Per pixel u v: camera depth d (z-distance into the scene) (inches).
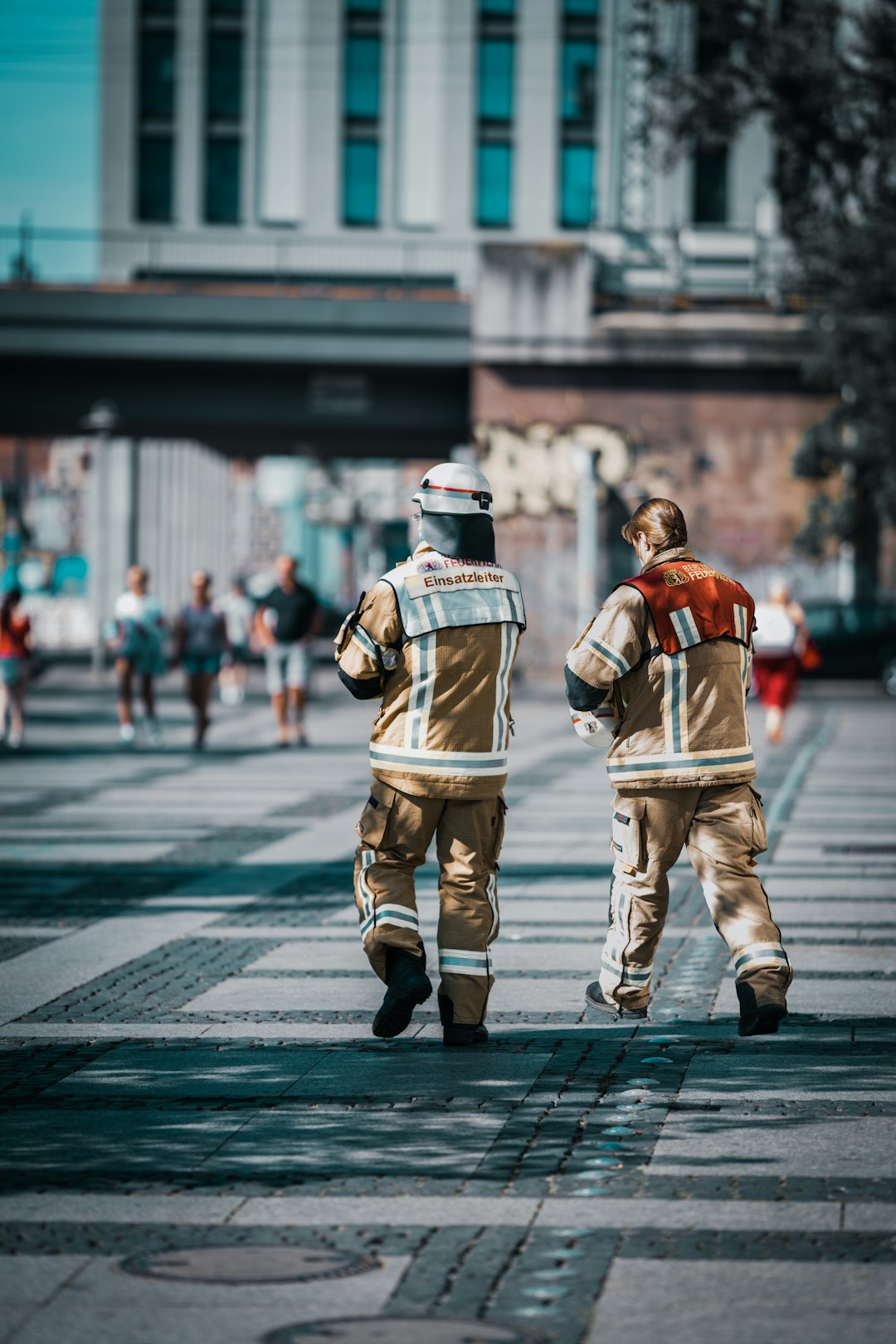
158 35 3403.1
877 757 1182.9
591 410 2257.6
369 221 3403.1
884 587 2247.8
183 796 965.2
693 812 390.6
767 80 1875.0
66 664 2795.3
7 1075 364.2
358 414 2367.1
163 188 3408.0
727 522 2250.2
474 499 399.2
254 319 2231.8
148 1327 230.1
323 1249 258.8
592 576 1956.2
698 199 3307.1
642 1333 226.4
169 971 477.1
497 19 3356.3
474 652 392.5
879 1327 227.8
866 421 2026.3
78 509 5693.9
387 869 396.5
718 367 2234.3
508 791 994.1
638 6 2006.6
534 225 3348.9
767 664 1295.5
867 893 615.5
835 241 1897.1
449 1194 284.4
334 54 3385.8
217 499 4131.4
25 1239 263.6
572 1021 414.9
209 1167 299.6
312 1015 422.9
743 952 381.7
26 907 589.9
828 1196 281.3
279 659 1304.1
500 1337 225.0
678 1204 278.1
